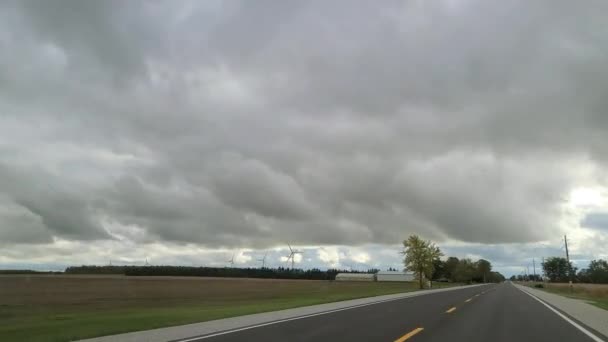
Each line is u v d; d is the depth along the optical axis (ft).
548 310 96.02
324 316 77.92
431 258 319.47
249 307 105.29
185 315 82.53
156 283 336.90
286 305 110.52
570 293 231.09
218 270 587.68
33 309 132.67
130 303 155.84
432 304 110.73
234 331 57.36
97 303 157.69
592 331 59.31
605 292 216.54
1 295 201.67
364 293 197.57
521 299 141.38
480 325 64.49
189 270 574.56
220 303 147.13
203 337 52.19
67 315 99.55
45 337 55.11
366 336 52.08
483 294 178.60
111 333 58.08
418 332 55.72
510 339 51.39
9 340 53.36
